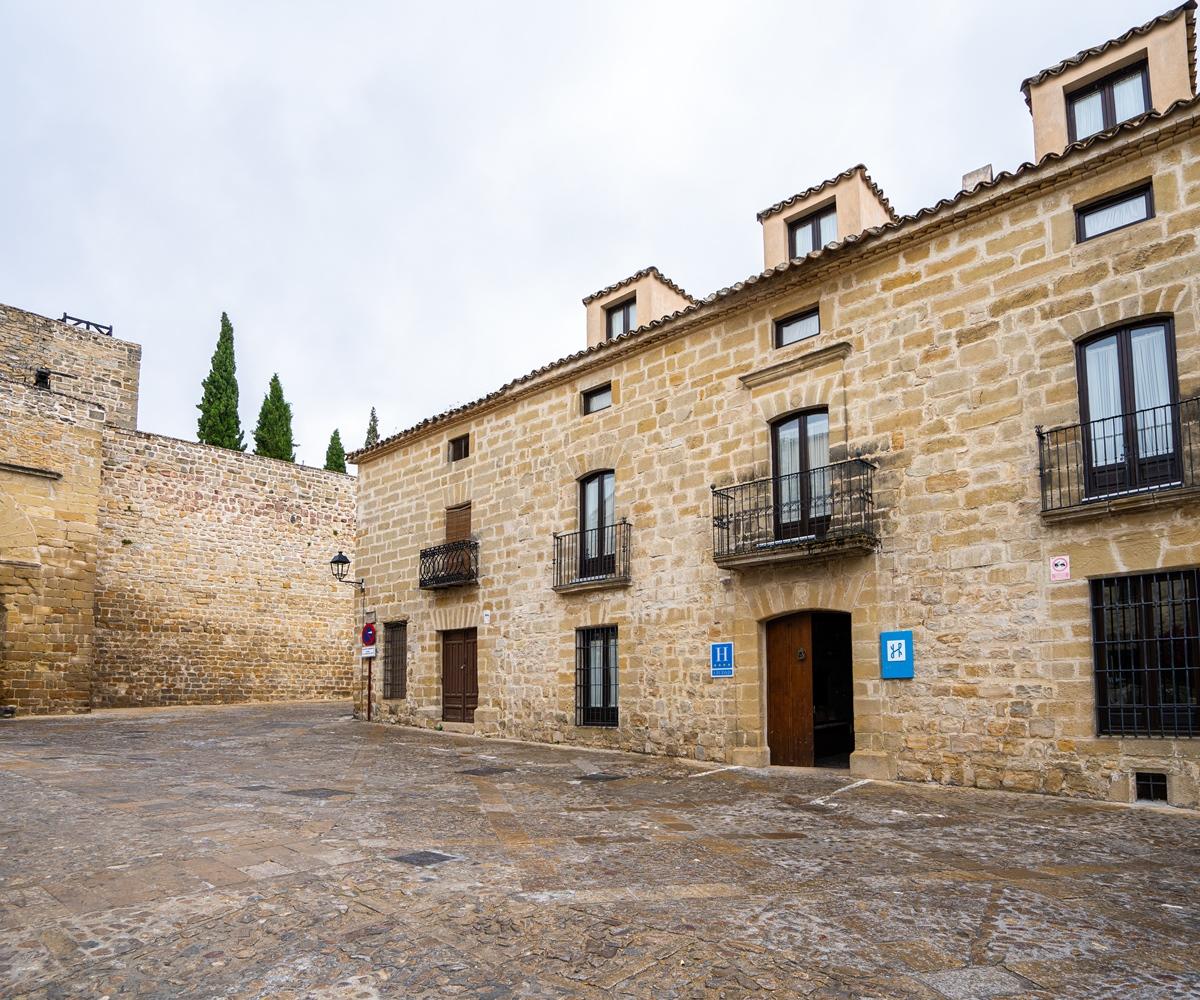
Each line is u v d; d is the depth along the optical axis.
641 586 13.65
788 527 11.94
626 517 14.08
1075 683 9.05
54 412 20.73
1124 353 9.21
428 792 9.19
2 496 19.66
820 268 11.70
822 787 9.81
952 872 5.94
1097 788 8.79
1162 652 8.62
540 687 15.23
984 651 9.74
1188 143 8.91
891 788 9.71
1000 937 4.61
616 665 14.12
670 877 5.75
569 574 14.97
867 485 10.97
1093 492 9.19
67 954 4.27
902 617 10.48
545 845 6.66
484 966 4.16
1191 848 6.70
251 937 4.50
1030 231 9.96
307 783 9.64
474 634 17.09
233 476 26.23
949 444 10.33
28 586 19.91
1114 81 10.92
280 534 27.25
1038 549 9.46
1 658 19.38
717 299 12.81
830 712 12.22
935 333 10.62
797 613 11.80
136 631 23.58
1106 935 4.65
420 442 18.91
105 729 16.27
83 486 21.11
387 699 18.91
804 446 11.98
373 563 19.89
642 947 4.42
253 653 26.11
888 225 10.88
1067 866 6.13
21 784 9.16
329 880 5.49
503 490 16.61
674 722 12.87
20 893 5.19
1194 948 4.47
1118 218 9.45
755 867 6.05
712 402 13.05
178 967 4.12
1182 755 8.34
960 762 9.80
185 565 24.78
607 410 14.70
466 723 16.83
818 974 4.10
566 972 4.10
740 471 12.53
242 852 6.17
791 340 12.34
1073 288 9.55
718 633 12.48
